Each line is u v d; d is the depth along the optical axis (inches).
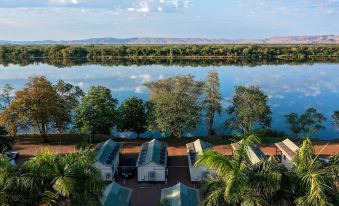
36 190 871.1
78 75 5954.7
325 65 7362.2
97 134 2785.4
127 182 1916.8
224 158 799.1
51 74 6102.4
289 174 815.1
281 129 2992.1
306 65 7396.7
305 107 3759.8
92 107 2488.9
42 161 887.7
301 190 783.1
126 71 6397.6
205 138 2662.4
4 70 6761.8
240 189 761.0
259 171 823.7
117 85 4872.0
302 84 5054.1
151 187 1849.2
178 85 2578.7
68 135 2765.7
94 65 7588.6
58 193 853.2
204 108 2728.8
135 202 1670.8
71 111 2913.4
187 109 2491.4
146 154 2023.9
